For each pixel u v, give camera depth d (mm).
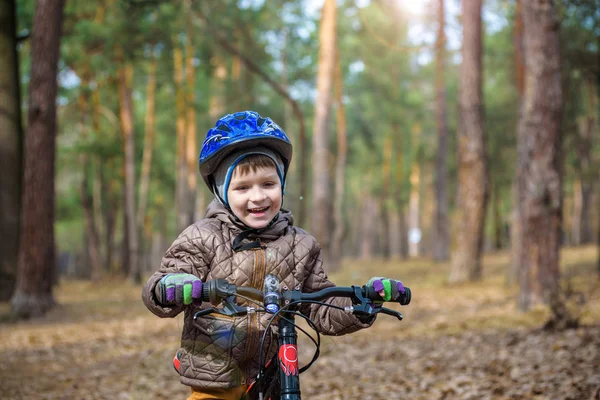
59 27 12016
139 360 7953
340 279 20625
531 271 9688
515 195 14617
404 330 9398
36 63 11922
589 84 16688
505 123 26797
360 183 49438
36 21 11898
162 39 20953
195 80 27594
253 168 2521
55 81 12109
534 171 9633
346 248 64625
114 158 25297
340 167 30500
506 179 29906
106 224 31328
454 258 15930
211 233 2574
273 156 2557
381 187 43906
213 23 22953
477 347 7637
